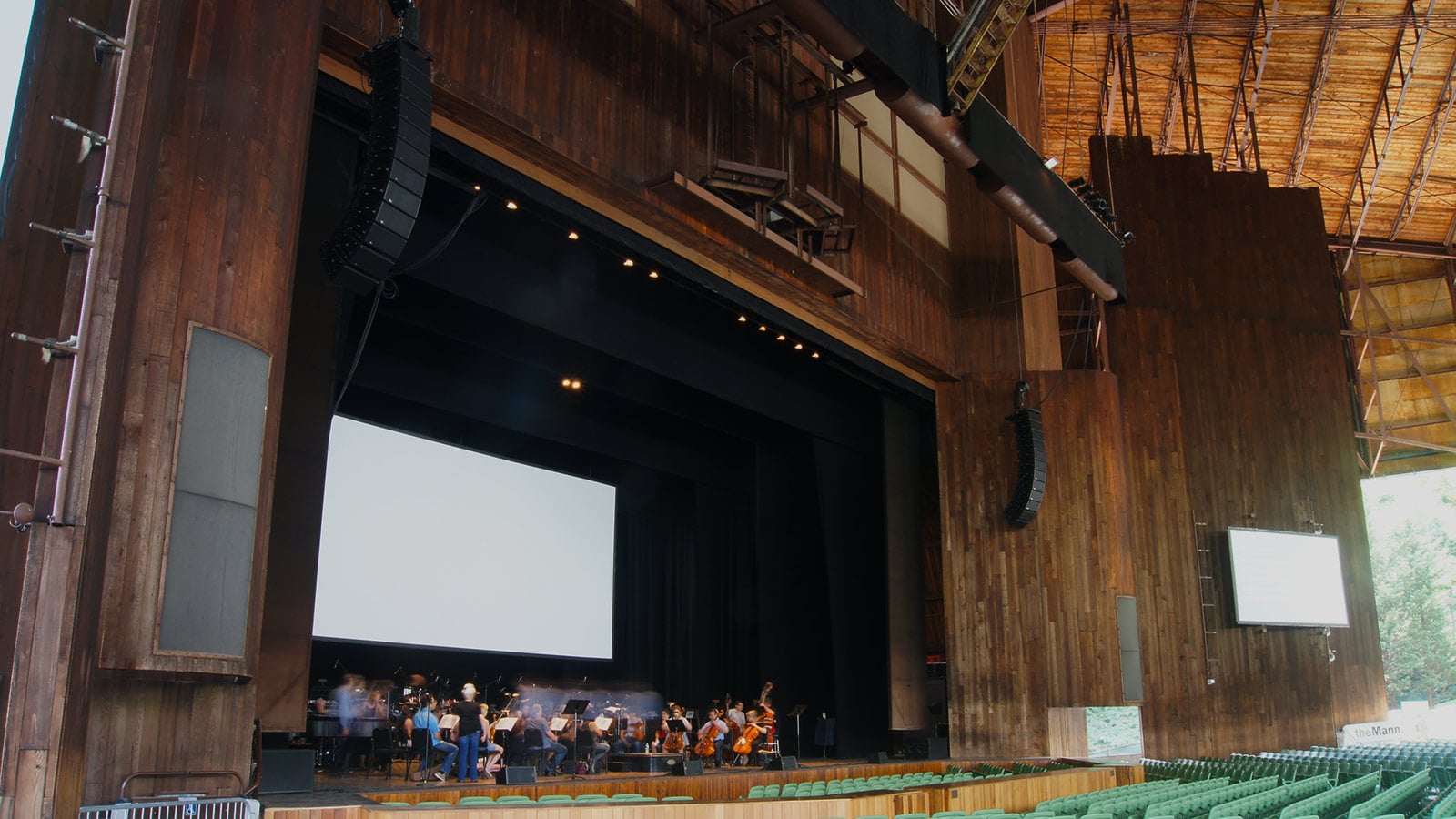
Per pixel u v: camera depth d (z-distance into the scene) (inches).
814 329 573.3
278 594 331.9
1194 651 746.2
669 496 753.6
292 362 347.6
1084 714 637.9
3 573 195.0
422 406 603.5
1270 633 772.6
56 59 221.3
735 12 507.8
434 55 374.3
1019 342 674.2
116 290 182.9
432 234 436.5
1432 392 1067.3
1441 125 930.1
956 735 638.5
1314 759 573.0
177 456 246.4
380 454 506.6
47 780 160.6
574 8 434.9
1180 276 821.9
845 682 654.5
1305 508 807.7
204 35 270.1
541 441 676.7
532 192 423.8
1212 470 792.3
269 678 325.1
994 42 467.2
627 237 461.7
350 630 480.7
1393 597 1846.7
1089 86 944.9
